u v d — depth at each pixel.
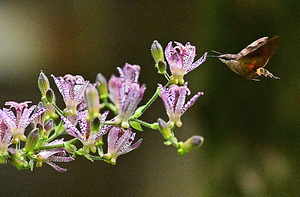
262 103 2.37
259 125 2.36
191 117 2.57
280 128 2.32
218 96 2.45
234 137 2.41
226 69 2.43
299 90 2.29
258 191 2.28
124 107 1.40
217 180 2.39
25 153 1.42
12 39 2.58
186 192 2.49
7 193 2.46
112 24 2.78
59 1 2.67
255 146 2.36
